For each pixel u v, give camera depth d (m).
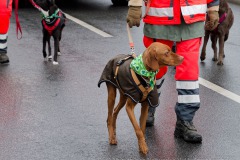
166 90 11.59
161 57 7.70
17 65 13.20
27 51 14.52
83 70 12.93
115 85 8.20
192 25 8.59
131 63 7.91
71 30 17.19
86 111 10.14
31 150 8.34
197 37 8.65
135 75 7.85
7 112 9.99
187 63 8.64
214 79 12.59
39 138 8.80
